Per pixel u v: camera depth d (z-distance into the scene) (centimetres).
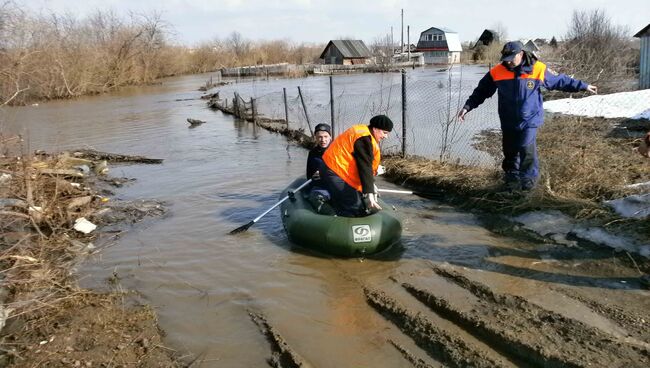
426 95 1823
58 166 864
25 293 426
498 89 577
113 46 3812
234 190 790
